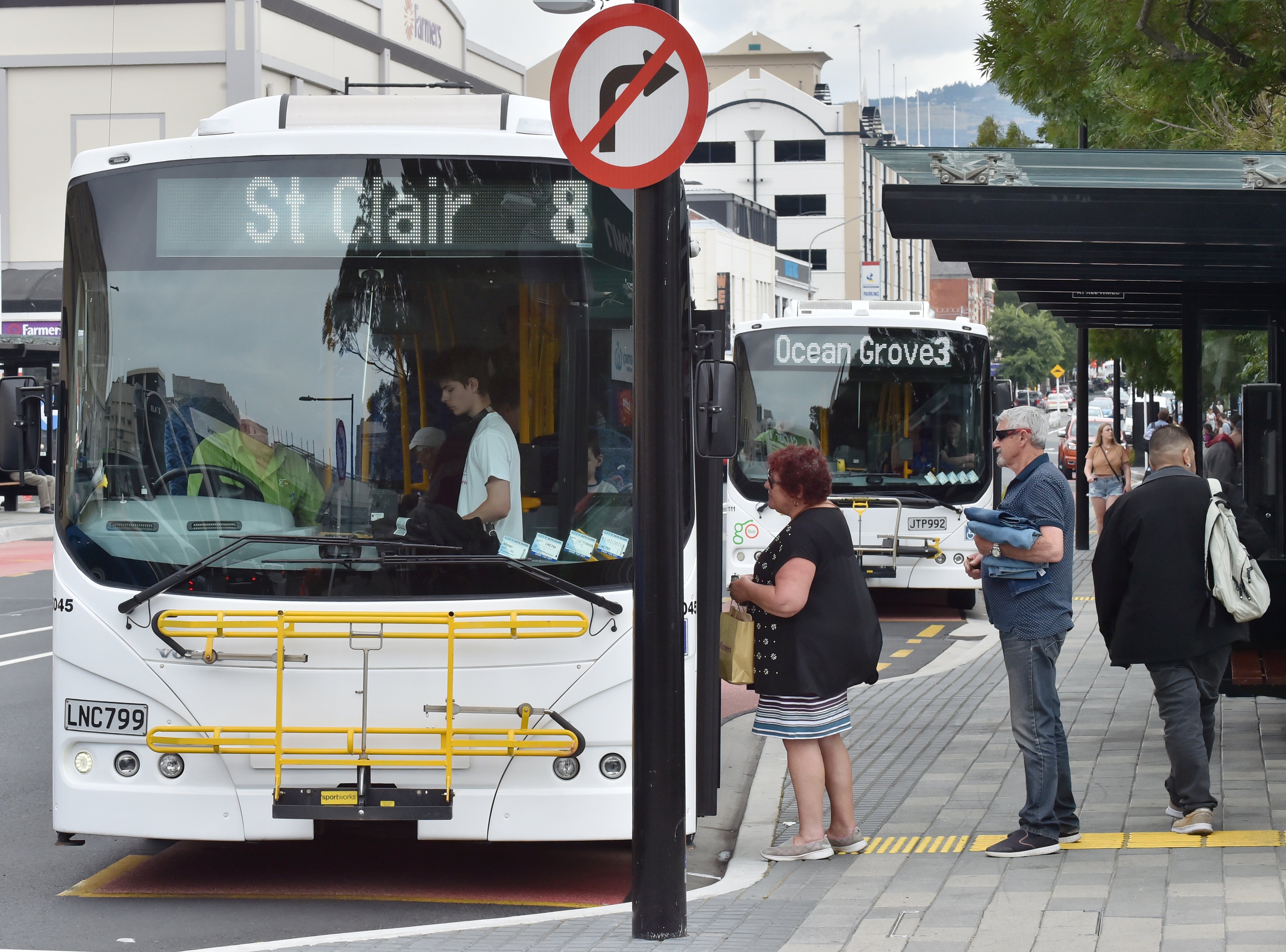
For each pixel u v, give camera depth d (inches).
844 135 4677.7
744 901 283.3
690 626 320.2
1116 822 328.5
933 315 810.2
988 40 604.1
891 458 791.1
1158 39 480.4
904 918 264.1
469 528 293.7
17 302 1866.4
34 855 343.9
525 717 286.2
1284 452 420.8
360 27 2108.8
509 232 300.5
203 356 299.4
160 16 1915.6
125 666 290.7
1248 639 319.3
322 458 295.9
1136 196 339.3
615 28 247.3
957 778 390.3
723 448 296.4
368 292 299.3
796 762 319.0
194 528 294.7
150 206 303.0
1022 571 304.5
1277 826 317.1
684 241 284.0
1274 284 429.4
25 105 1948.8
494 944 257.1
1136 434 1480.1
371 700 287.4
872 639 319.0
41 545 1299.2
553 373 298.7
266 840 324.8
